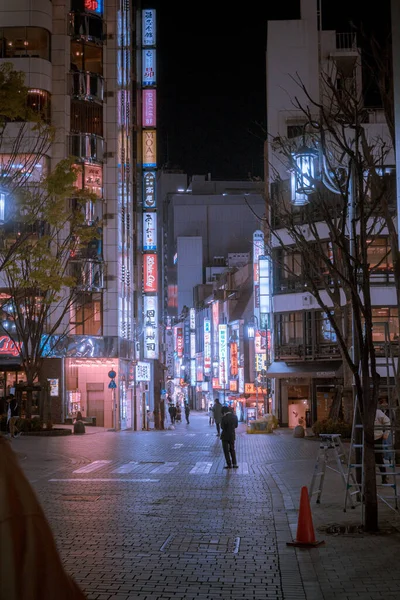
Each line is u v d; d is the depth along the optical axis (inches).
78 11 1861.5
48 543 66.7
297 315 1823.3
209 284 3737.7
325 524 432.5
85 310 1843.0
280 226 1770.4
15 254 1136.2
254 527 435.2
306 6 1989.4
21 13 1804.9
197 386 3607.3
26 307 1374.3
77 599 68.3
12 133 1715.1
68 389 1840.6
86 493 588.1
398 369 474.9
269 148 1882.4
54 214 1035.3
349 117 464.1
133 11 2249.0
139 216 2278.5
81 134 1835.6
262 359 2095.2
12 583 63.6
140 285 2276.1
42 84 1797.5
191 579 311.9
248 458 903.7
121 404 1909.4
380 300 1656.0
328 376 1704.0
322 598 278.8
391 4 313.9
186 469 775.1
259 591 291.9
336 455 509.7
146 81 2236.7
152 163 2253.9
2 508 65.2
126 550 370.3
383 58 417.1
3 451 68.6
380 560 339.3
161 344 3531.0
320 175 466.3
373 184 492.1
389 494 558.6
